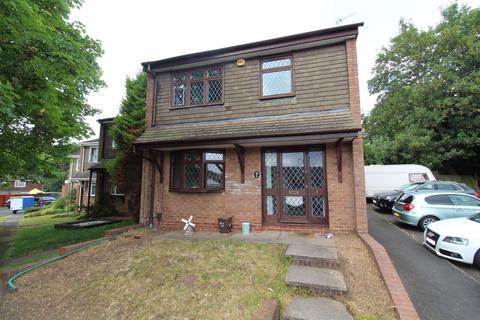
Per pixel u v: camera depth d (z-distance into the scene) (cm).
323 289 362
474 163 1862
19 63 588
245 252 515
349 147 669
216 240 615
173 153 845
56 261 536
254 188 738
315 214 696
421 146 1719
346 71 699
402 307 321
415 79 2072
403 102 2036
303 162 718
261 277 407
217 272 429
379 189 1538
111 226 991
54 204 2347
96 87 893
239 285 385
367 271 425
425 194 857
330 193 671
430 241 614
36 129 777
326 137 609
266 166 750
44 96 652
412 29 1997
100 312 349
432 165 1778
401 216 893
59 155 909
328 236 611
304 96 729
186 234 704
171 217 816
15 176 933
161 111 897
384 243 692
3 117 625
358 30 683
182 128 829
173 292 378
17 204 2792
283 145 727
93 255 554
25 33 541
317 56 731
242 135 675
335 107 696
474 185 1838
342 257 478
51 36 598
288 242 573
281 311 330
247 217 733
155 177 858
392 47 2183
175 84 902
